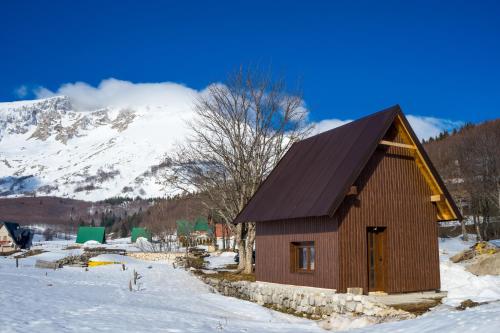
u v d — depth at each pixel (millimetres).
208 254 55312
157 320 14695
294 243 20281
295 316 18438
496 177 57969
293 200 19938
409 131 19672
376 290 18797
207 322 15141
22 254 57781
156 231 76312
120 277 31156
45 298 18172
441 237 63719
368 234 19000
